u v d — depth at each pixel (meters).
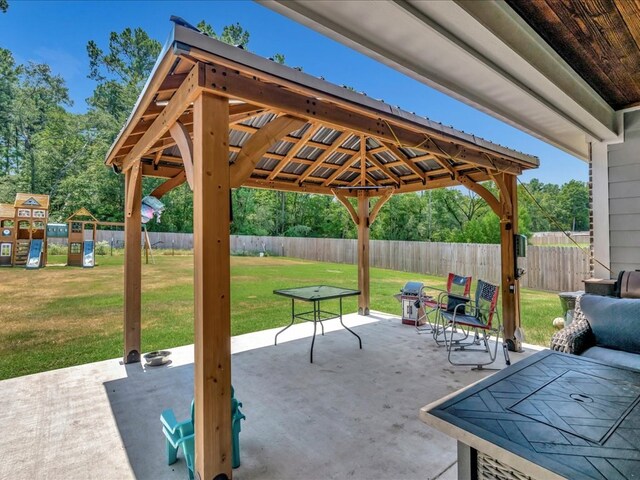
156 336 4.80
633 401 1.40
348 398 2.89
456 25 1.41
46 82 22.53
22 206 12.12
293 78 1.87
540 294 7.44
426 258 11.10
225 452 1.88
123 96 22.64
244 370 3.51
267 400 2.86
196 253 1.90
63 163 20.17
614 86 2.66
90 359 3.97
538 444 1.10
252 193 22.50
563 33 1.79
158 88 1.99
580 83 2.44
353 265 13.96
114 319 5.75
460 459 1.26
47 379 3.30
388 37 1.42
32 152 20.03
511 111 2.36
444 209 17.70
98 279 9.64
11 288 8.37
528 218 12.22
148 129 2.74
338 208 21.25
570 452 1.05
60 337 4.81
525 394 1.46
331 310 6.52
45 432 2.40
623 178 3.67
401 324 5.37
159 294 7.74
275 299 7.52
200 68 1.75
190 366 3.63
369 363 3.70
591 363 1.84
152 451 2.20
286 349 4.17
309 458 2.10
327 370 3.50
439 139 2.99
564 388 1.52
